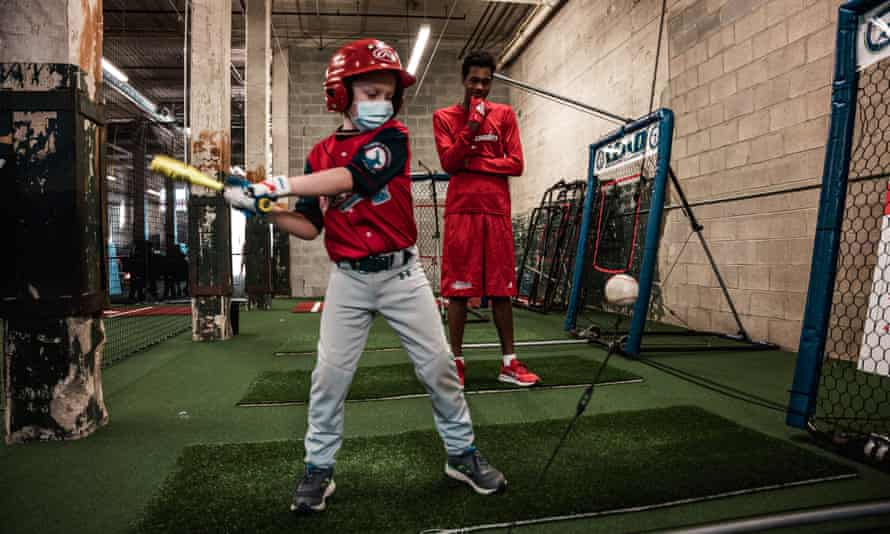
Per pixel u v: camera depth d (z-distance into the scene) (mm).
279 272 10633
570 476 1647
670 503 1468
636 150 4031
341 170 1281
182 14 9625
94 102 2158
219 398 2727
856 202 3445
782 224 4137
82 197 2084
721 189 4840
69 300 2049
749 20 4477
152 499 1514
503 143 2818
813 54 3857
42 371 2062
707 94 5027
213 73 4699
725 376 3135
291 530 1335
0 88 1960
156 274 11148
